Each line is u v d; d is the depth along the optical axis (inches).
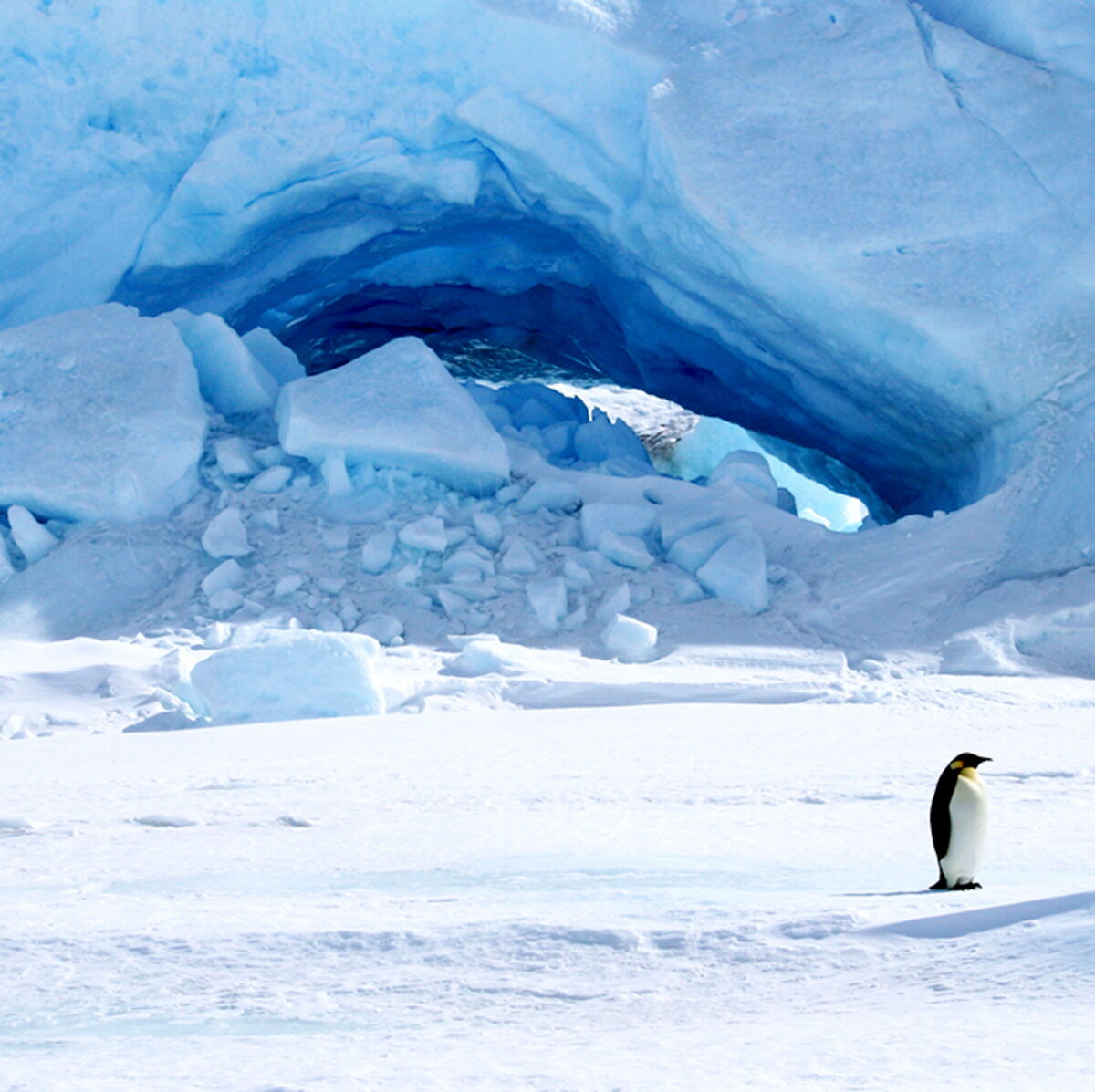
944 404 964.6
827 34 990.4
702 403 1305.4
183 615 805.2
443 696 656.4
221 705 634.2
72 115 1005.2
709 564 848.3
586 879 206.7
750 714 586.9
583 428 1126.4
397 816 300.2
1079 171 923.4
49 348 935.7
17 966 154.9
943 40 981.8
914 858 224.4
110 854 257.0
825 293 931.3
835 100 960.9
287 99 1038.4
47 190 1016.2
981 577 845.2
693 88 968.9
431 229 1187.9
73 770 420.8
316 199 1089.4
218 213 1055.0
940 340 901.2
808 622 822.5
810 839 250.7
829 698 682.8
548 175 1066.7
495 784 351.3
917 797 316.8
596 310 1333.7
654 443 1669.5
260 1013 134.3
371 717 601.3
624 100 1007.6
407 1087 100.0
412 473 936.3
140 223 1048.8
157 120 1025.5
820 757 402.6
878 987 124.3
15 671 695.1
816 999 123.7
